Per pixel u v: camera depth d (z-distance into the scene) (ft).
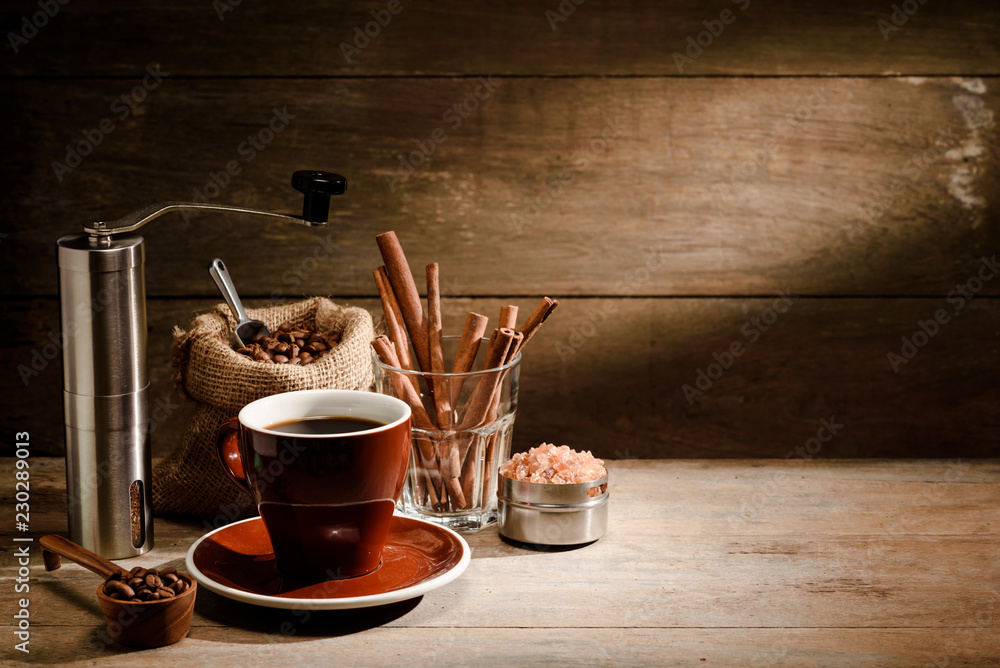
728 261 4.77
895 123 4.70
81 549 3.74
